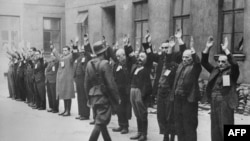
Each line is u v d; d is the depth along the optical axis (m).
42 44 22.91
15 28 22.31
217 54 11.30
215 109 5.59
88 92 5.92
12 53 13.89
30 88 11.63
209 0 11.55
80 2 19.92
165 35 13.52
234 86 5.52
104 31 18.05
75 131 7.68
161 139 6.95
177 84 5.80
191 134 5.62
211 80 5.67
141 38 15.09
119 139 6.96
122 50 7.66
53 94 10.24
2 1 21.91
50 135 7.29
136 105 6.81
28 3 22.48
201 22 11.86
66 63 9.68
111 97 5.72
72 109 10.97
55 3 23.14
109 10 18.09
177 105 5.76
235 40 10.91
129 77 7.60
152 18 14.20
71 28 20.92
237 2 10.80
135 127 8.29
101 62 5.74
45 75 10.70
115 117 9.76
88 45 9.27
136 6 15.38
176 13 13.18
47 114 10.03
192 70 5.63
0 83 20.28
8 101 12.98
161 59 7.49
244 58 10.39
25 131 7.66
